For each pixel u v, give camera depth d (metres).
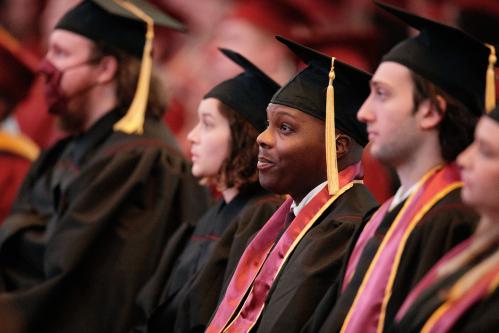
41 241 11.33
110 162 11.14
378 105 6.72
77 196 11.05
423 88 6.61
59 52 11.78
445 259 6.29
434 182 6.63
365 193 7.91
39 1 19.39
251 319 7.87
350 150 7.98
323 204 7.83
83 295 10.80
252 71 9.52
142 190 11.08
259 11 15.20
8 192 14.38
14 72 14.55
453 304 5.97
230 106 9.37
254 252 8.29
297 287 7.44
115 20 11.76
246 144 9.34
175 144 11.63
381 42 15.21
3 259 11.55
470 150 6.02
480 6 15.34
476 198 5.89
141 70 11.67
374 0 7.06
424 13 15.54
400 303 6.47
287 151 7.83
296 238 7.80
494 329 5.72
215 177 9.45
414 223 6.57
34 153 14.91
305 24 15.14
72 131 11.80
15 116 16.97
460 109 6.61
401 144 6.67
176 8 17.42
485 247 6.05
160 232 10.97
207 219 9.87
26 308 10.62
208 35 17.33
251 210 9.20
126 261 10.82
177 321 9.27
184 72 17.19
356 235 7.21
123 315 10.74
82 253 10.70
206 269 9.19
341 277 7.09
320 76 8.01
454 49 6.71
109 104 11.75
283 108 7.88
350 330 6.57
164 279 10.26
